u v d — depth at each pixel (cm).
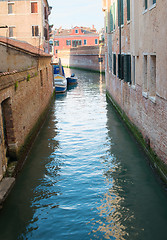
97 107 1912
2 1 2462
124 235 618
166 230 629
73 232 632
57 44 7681
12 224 662
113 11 1738
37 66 1349
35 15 2489
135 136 1165
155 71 929
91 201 746
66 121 1547
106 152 1070
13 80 877
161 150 816
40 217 685
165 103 776
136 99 1150
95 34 7525
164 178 789
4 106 867
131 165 950
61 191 798
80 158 1020
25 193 788
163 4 761
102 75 4375
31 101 1173
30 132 1124
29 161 1002
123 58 1429
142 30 1016
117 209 709
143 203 729
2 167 779
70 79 3206
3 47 1051
